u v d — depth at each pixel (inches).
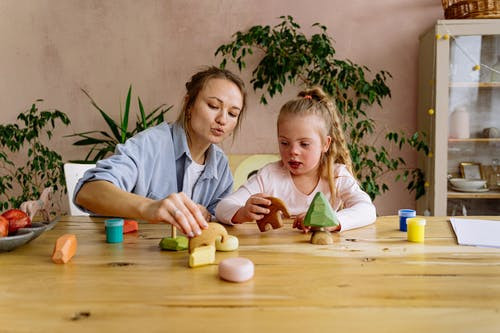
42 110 105.4
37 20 104.0
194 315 19.2
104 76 104.0
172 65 102.6
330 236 33.6
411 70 98.4
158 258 29.0
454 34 83.9
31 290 22.5
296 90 99.7
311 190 53.6
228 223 42.4
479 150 86.5
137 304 20.5
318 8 99.3
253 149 102.1
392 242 33.8
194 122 53.7
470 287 23.0
